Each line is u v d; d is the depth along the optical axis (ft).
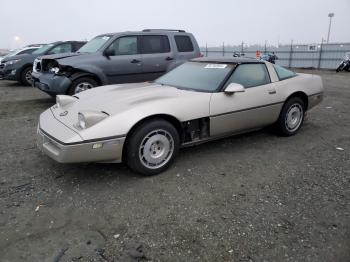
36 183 11.59
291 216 9.56
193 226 9.06
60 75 22.85
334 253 8.00
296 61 96.43
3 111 23.25
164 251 8.05
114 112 11.37
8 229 8.93
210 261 7.72
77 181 11.75
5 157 13.98
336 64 87.10
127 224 9.17
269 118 15.60
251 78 14.94
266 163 13.47
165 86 14.70
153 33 26.02
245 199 10.53
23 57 37.42
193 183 11.63
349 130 18.38
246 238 8.55
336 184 11.60
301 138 16.81
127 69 24.66
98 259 7.79
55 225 9.12
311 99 17.43
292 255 7.93
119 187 11.30
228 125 13.93
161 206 10.09
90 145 10.66
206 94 13.25
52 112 13.17
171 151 12.41
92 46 25.22
